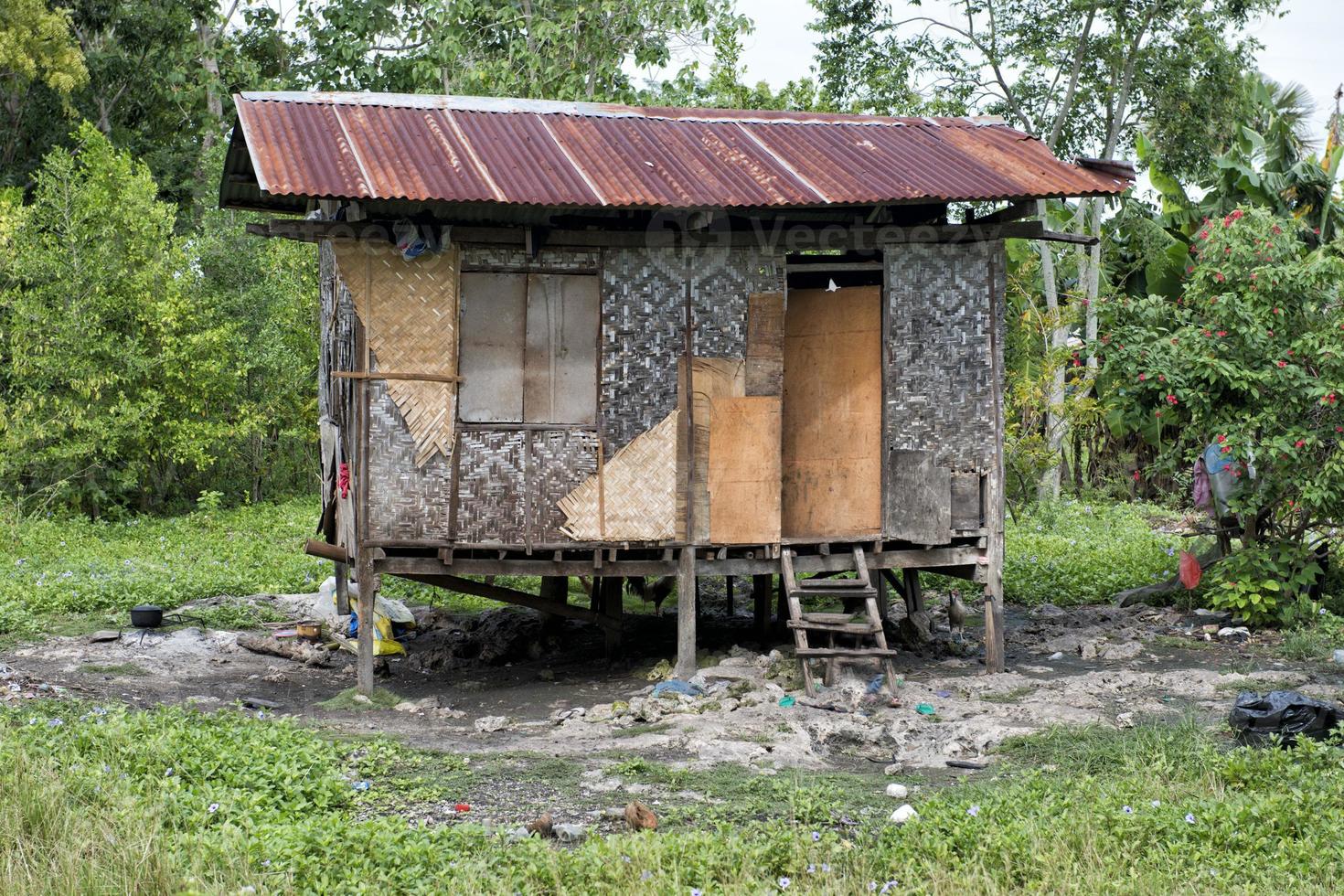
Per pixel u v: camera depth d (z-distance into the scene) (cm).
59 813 603
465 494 1009
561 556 1034
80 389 1955
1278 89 2592
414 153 988
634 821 677
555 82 1872
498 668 1172
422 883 569
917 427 1084
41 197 2044
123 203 2083
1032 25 2362
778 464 1059
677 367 1040
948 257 1081
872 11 2378
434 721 955
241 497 2380
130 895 534
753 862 605
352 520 1070
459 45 1900
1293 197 2175
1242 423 1220
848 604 1289
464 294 1009
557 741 882
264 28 2591
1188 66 2331
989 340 1089
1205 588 1348
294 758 746
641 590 1425
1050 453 2100
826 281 1237
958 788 745
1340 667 1084
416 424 999
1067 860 593
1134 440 2559
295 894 552
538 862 591
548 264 1017
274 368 2197
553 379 1026
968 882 572
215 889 531
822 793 736
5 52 2327
